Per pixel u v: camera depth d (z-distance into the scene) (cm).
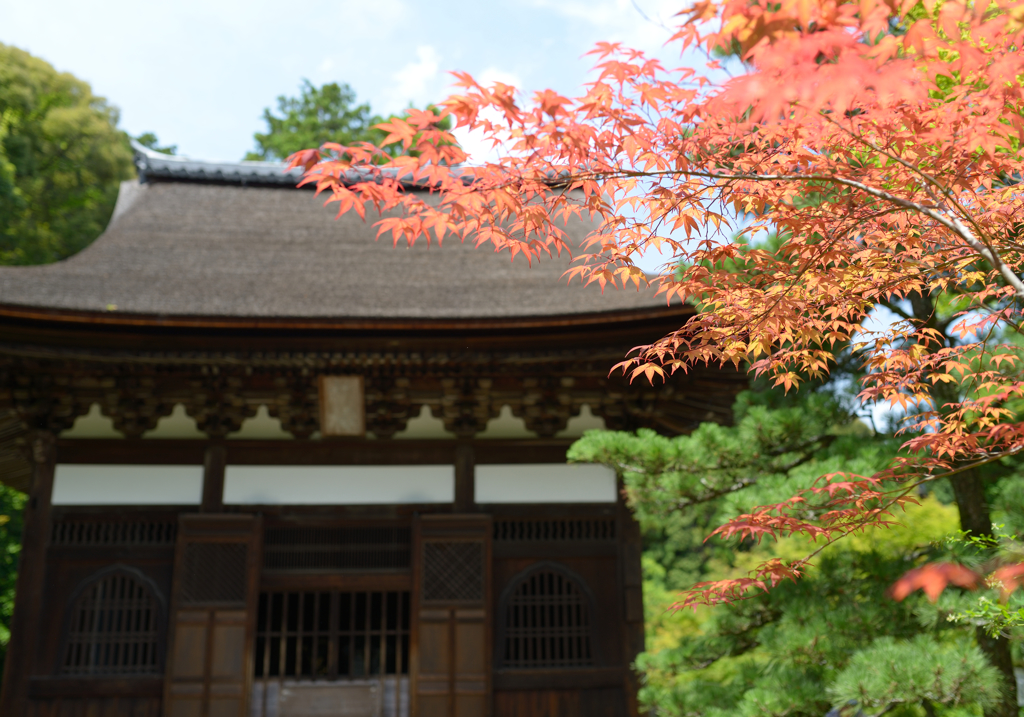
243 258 1208
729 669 1071
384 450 1000
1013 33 234
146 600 923
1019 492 554
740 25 206
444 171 293
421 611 914
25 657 886
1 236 2202
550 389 989
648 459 705
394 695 914
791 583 652
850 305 372
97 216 2455
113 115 2625
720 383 973
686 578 2500
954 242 350
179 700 870
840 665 551
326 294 1060
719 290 352
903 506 357
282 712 890
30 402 945
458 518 947
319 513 968
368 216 1418
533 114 274
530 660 930
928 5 256
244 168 1598
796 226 328
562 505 984
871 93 269
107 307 870
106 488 959
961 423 388
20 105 2256
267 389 984
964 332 407
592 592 957
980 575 177
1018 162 307
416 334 916
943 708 569
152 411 981
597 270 371
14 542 2008
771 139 318
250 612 898
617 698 922
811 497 517
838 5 215
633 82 276
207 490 962
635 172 308
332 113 2994
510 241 342
